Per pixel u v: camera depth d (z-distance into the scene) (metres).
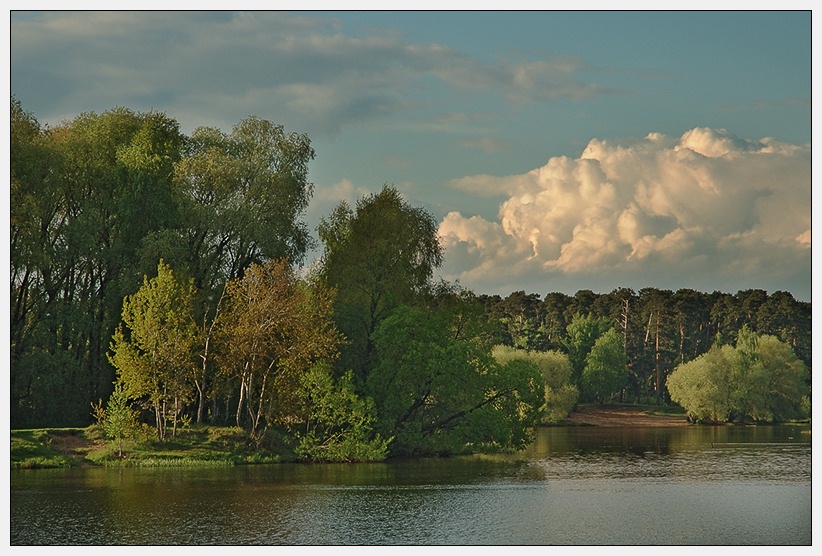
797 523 46.53
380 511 48.50
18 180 70.94
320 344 68.81
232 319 68.94
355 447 69.69
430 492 54.84
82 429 67.69
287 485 56.12
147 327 66.69
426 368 72.94
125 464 63.44
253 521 45.16
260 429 71.12
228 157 77.94
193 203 77.81
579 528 44.94
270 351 69.50
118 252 77.31
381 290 77.19
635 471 69.12
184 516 45.84
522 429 77.25
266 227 75.94
